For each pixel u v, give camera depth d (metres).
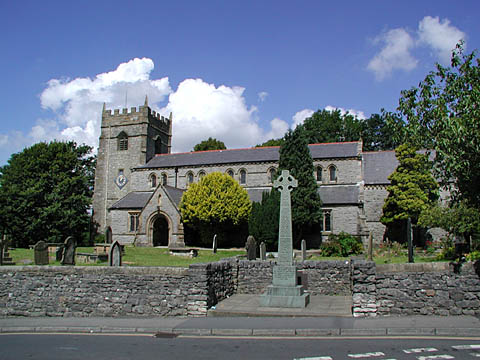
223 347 11.27
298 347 11.07
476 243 28.05
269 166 55.03
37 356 10.72
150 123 64.38
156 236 52.12
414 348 10.65
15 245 56.44
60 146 60.72
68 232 58.22
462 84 17.62
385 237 49.66
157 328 13.73
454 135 16.20
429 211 32.97
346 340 11.79
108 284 17.02
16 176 57.94
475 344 11.02
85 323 15.05
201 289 16.06
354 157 51.97
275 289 16.77
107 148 64.19
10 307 17.72
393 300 14.67
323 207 48.22
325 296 19.19
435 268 14.71
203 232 48.97
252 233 46.34
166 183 59.00
